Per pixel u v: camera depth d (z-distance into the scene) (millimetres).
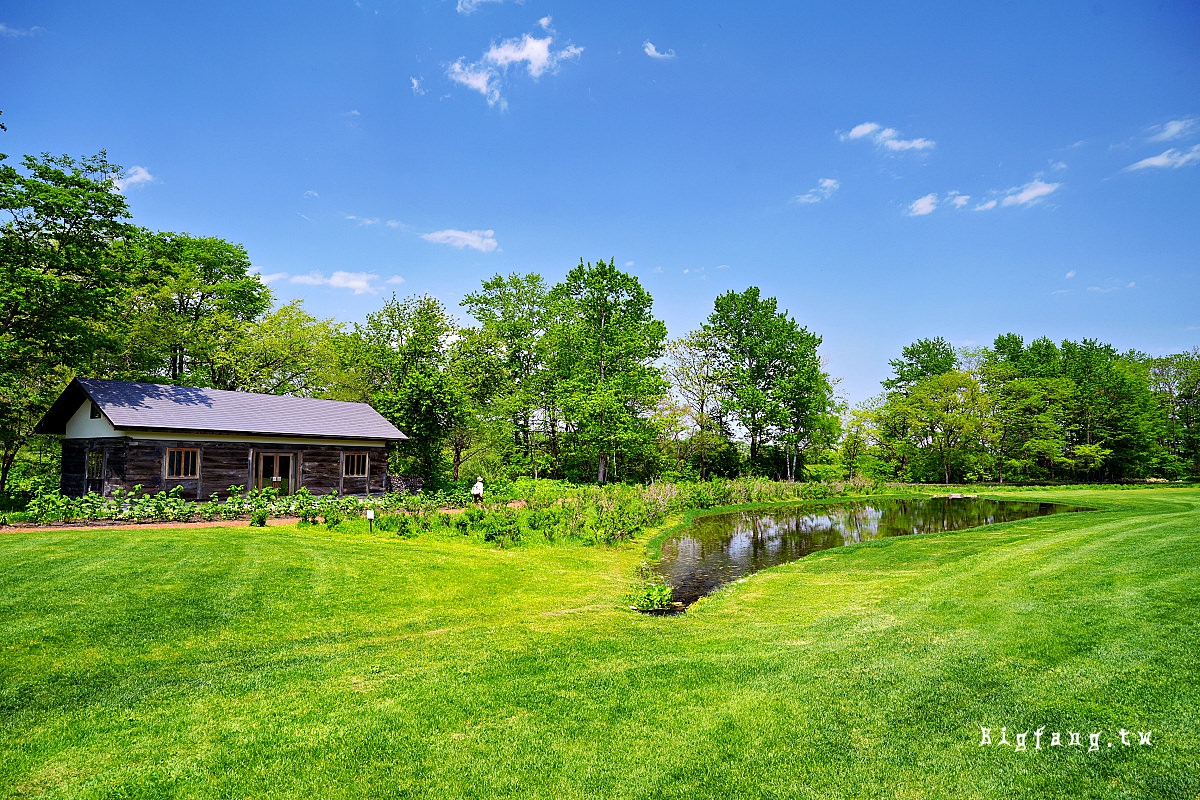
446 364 37531
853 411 49250
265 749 5055
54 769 4754
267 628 8812
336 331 41250
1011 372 52719
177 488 21188
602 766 4750
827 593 11375
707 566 15867
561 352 41594
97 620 8477
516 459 40500
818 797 4246
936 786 4293
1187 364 56594
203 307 37031
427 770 4734
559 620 9648
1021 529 18422
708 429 44062
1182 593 8203
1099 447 50625
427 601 10734
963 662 6504
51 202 21031
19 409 25547
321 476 26719
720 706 5742
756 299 45875
